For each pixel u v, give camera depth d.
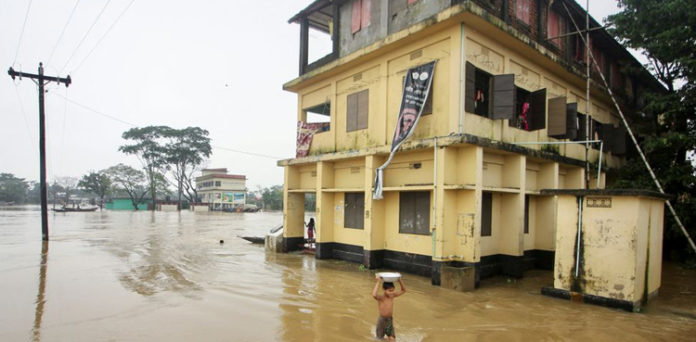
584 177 15.09
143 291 9.55
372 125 13.44
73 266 12.74
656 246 9.58
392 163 12.94
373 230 12.87
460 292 9.88
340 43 15.35
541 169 13.84
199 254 15.78
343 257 14.66
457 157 11.14
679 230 13.80
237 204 71.06
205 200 74.31
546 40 13.70
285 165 17.02
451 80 10.91
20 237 21.62
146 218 42.31
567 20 15.33
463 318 7.72
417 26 11.35
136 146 63.28
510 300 9.14
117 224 32.38
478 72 11.62
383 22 13.52
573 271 9.12
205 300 8.79
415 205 12.24
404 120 11.63
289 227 16.80
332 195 15.33
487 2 11.66
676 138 13.67
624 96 19.17
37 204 101.31
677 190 14.66
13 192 92.62
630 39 15.27
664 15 14.16
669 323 7.50
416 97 11.46
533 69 13.41
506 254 12.16
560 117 13.29
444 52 11.29
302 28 17.20
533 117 13.10
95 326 6.97
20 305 8.26
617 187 15.28
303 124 16.81
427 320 7.59
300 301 8.81
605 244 8.64
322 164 15.03
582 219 9.04
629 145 18.81
